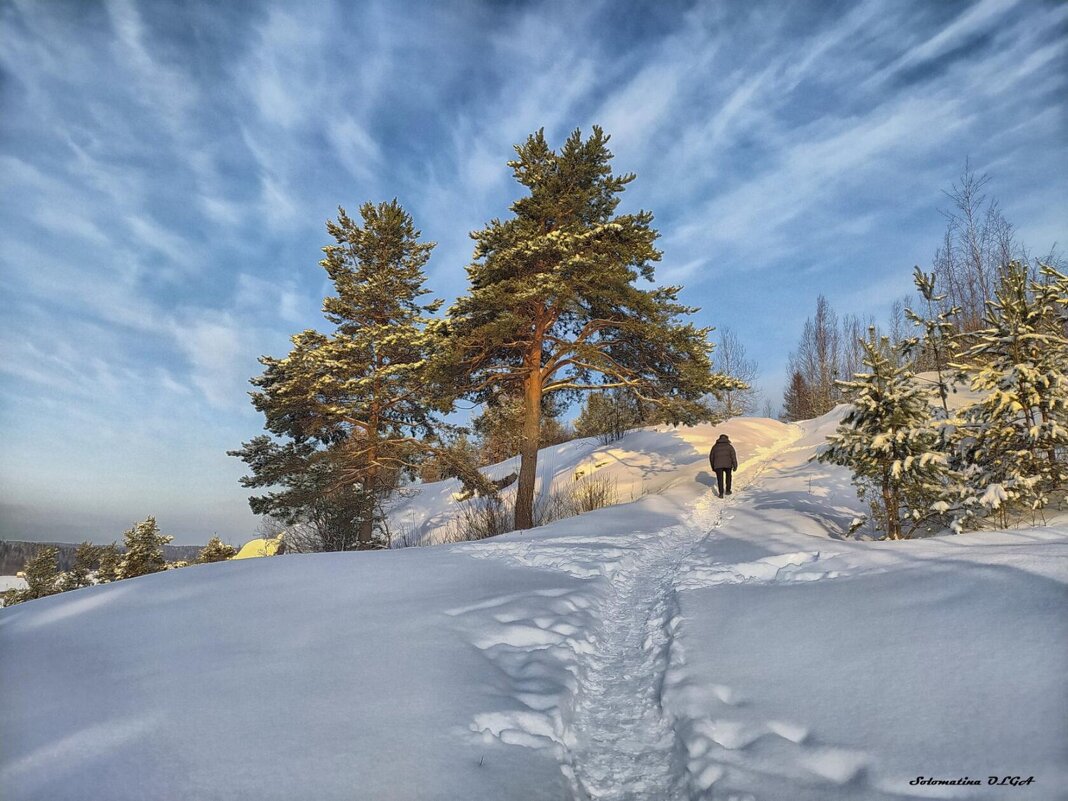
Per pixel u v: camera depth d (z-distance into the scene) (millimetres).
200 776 2412
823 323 40125
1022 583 3672
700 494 14289
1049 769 2088
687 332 13430
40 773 2438
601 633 4938
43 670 3584
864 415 7676
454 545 8641
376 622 4434
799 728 2801
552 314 14469
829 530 8969
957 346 8203
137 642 4035
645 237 13523
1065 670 2648
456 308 13914
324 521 15867
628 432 25109
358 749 2645
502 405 17891
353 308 19625
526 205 14828
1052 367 6863
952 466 7762
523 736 2920
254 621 4457
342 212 19609
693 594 5465
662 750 3020
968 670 2900
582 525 10219
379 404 18688
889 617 3803
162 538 25859
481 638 4273
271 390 18266
